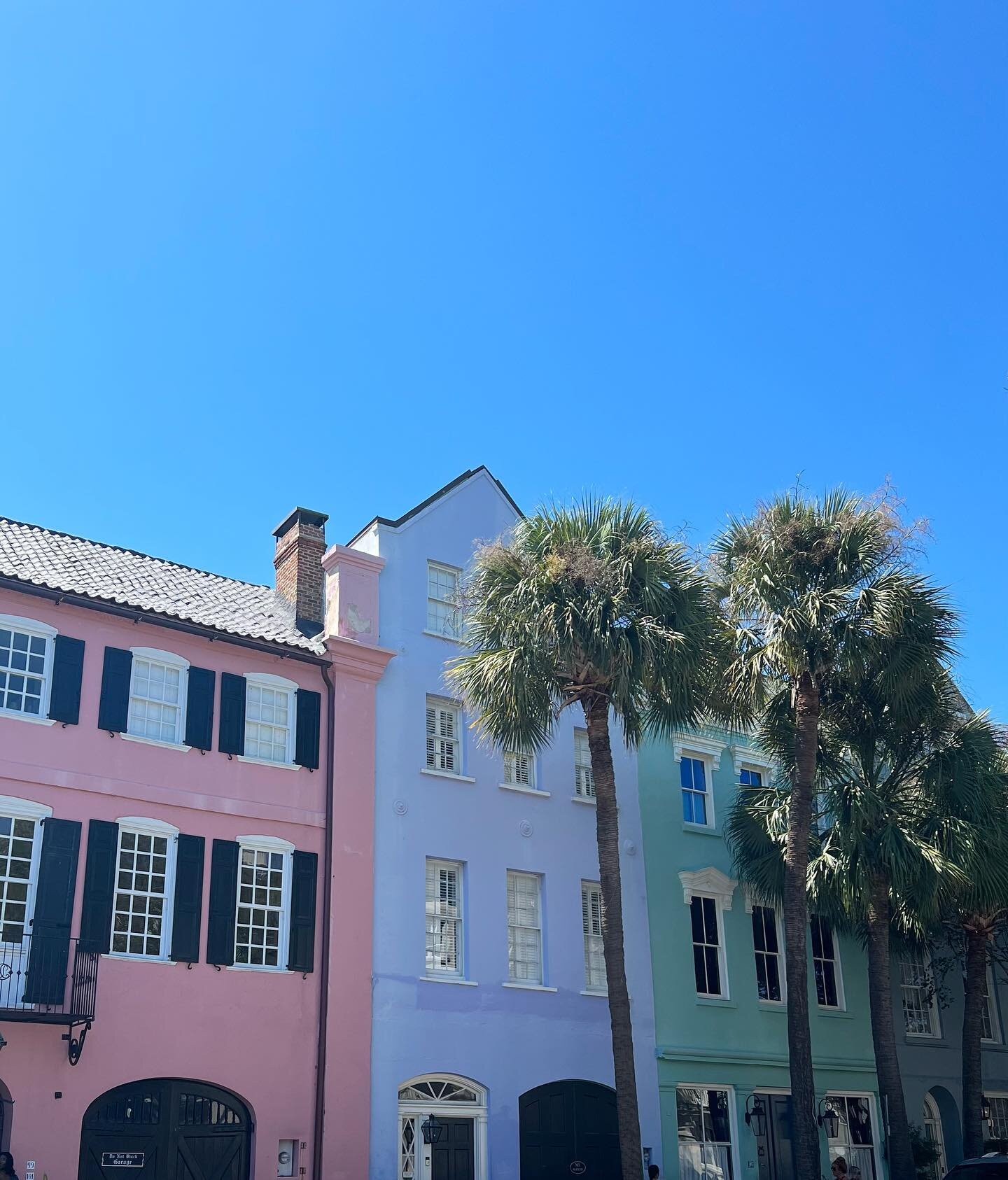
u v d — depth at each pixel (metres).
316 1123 20.94
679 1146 25.70
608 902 21.17
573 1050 24.84
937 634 24.28
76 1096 18.83
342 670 24.34
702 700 22.95
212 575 26.89
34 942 19.06
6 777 19.86
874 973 25.31
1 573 20.55
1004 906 27.50
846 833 25.55
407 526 26.75
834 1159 28.25
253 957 21.47
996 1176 19.25
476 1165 22.86
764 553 24.25
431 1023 22.94
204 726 22.33
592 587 21.83
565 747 27.41
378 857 23.44
